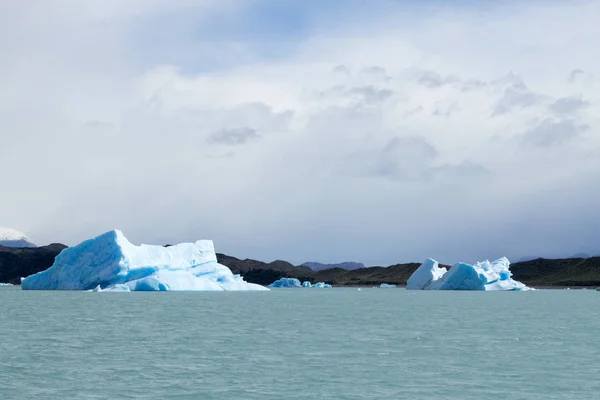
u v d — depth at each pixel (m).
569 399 26.55
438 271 177.88
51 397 26.81
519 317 71.81
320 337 48.38
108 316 70.12
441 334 51.28
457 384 29.52
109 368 33.62
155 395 27.14
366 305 99.31
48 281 123.19
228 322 62.31
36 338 47.91
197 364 34.88
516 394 27.45
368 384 29.45
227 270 134.00
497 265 171.38
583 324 61.94
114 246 116.69
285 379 30.55
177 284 117.56
